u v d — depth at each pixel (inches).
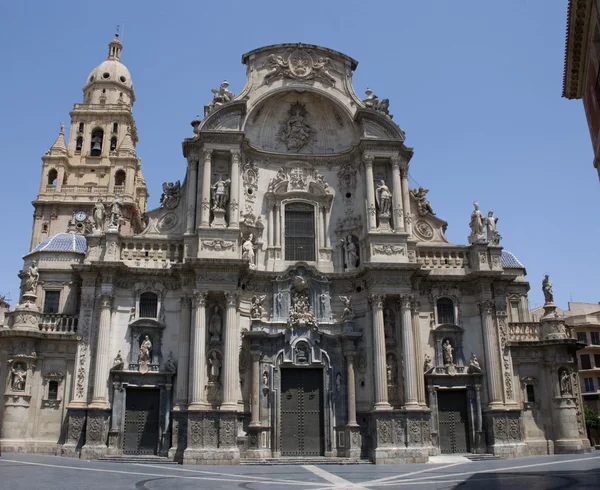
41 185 2935.5
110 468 1167.6
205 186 1585.9
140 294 1551.4
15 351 1513.3
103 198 2915.8
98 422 1416.1
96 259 1556.3
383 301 1549.0
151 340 1519.4
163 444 1444.4
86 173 3068.4
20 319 1545.3
